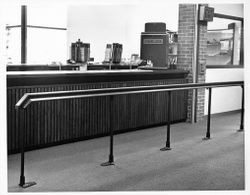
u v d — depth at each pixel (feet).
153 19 36.50
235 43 29.66
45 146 16.92
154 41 25.16
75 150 16.62
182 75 24.12
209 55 27.76
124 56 38.96
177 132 21.27
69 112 17.58
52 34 33.37
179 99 24.12
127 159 15.43
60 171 13.67
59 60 34.12
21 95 15.55
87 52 22.26
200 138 19.75
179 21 24.54
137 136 19.94
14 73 15.60
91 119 18.69
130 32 38.68
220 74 27.61
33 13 31.76
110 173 13.58
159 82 22.36
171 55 27.25
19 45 31.19
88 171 13.75
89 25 36.37
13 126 15.48
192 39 23.97
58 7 33.58
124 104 20.40
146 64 25.20
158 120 22.80
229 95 28.78
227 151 17.02
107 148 17.13
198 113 24.86
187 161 15.30
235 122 24.90
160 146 17.80
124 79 20.31
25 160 14.88
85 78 18.13
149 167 14.39
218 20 28.14
